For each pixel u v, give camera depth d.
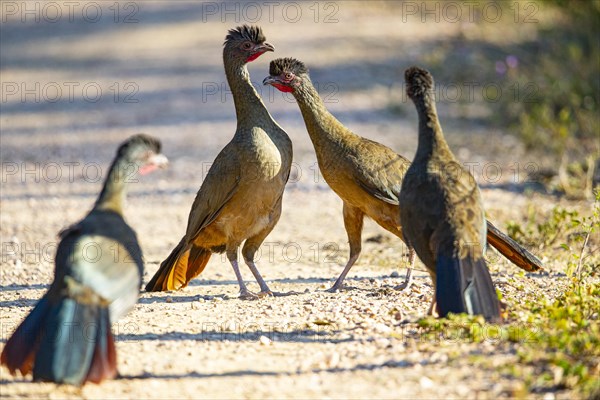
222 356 9.38
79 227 8.85
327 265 14.16
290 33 37.62
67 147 25.33
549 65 24.92
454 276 9.09
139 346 9.77
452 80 27.72
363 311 10.88
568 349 8.63
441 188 9.56
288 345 9.70
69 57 39.44
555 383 8.06
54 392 8.40
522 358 8.52
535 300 10.73
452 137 22.61
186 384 8.57
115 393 8.38
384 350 9.29
